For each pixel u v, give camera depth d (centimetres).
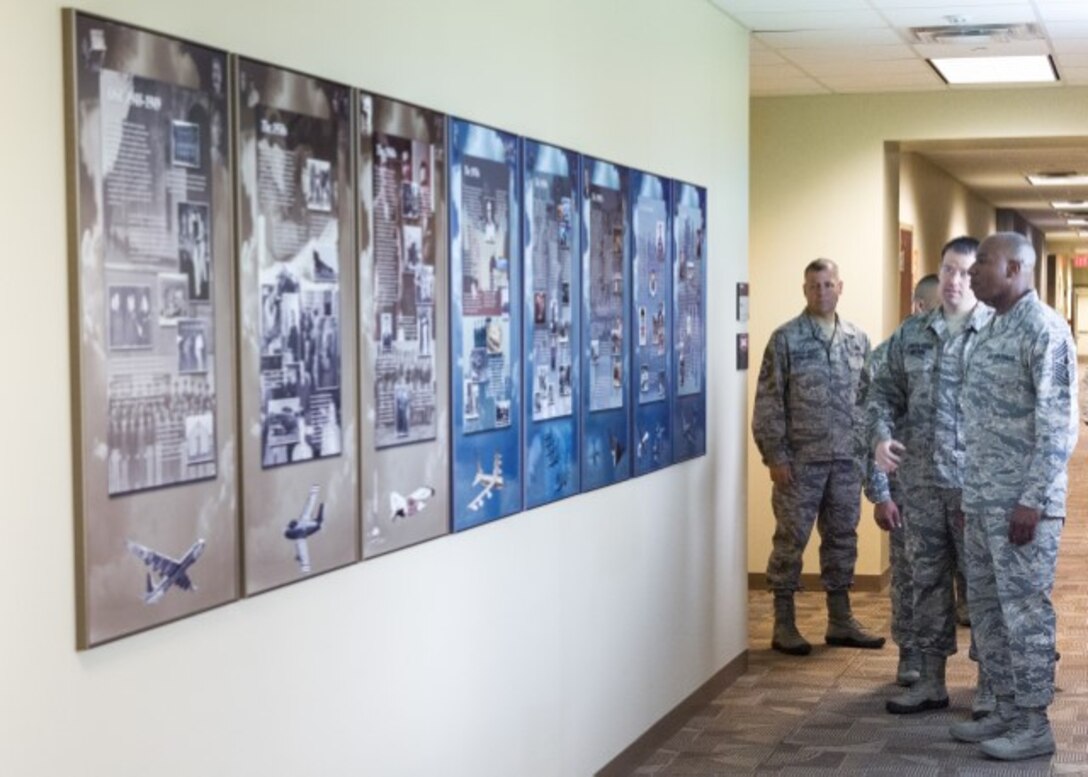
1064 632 768
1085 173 1370
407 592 365
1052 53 758
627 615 530
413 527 362
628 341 522
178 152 270
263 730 305
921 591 596
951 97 891
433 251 370
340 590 334
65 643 247
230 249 286
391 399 350
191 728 281
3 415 233
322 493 320
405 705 365
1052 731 569
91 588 249
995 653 542
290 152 306
